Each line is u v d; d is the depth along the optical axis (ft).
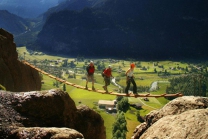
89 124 86.63
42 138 51.03
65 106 76.48
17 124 60.54
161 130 54.19
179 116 55.31
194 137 45.88
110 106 638.53
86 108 91.15
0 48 161.27
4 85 147.95
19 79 171.22
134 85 88.48
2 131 54.90
